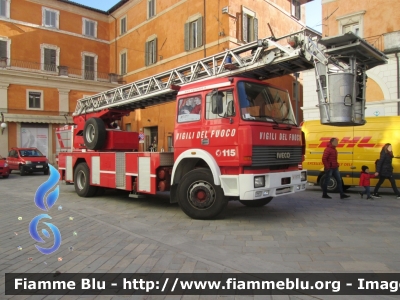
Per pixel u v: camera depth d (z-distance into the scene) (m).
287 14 25.48
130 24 30.50
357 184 11.23
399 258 4.69
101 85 30.86
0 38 27.52
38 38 29.45
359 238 5.68
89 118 10.94
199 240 5.67
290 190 7.08
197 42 22.97
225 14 20.95
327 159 10.06
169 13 25.70
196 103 7.29
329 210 8.17
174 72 9.16
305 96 19.83
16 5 28.39
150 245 5.40
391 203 9.16
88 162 10.74
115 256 4.87
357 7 18.45
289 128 7.18
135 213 8.19
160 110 26.05
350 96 6.35
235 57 7.80
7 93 26.38
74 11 31.61
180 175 7.65
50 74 29.48
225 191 6.61
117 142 10.69
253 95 6.86
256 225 6.69
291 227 6.49
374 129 11.07
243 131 6.34
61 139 13.09
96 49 32.97
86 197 10.91
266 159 6.59
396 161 10.51
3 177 19.17
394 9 17.28
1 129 26.30
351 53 6.34
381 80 17.41
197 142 7.14
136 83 10.29
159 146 26.06
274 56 7.13
